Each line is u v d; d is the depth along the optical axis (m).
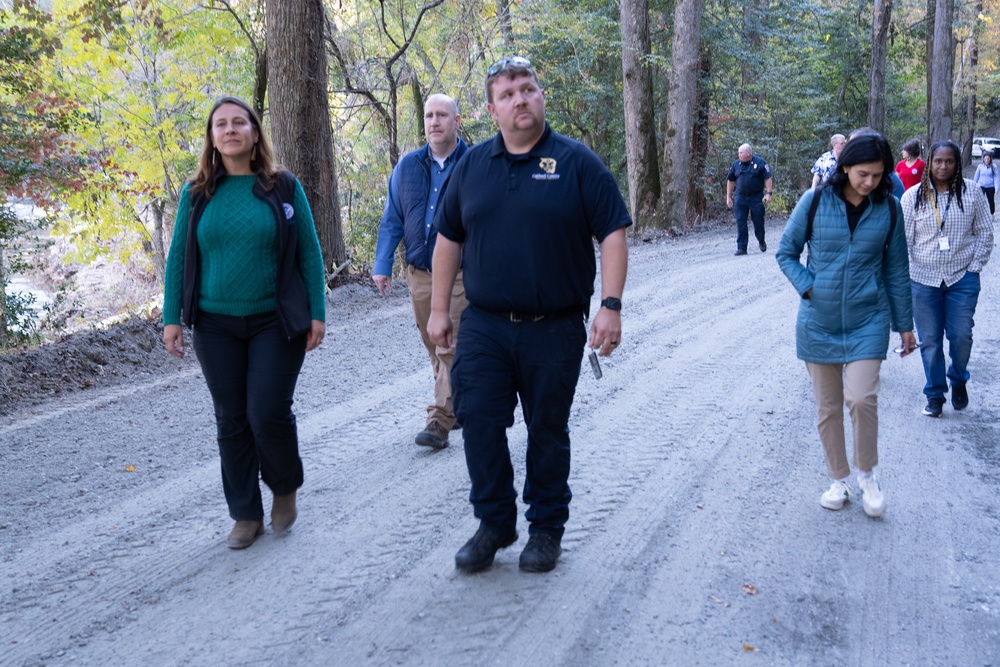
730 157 25.23
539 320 3.49
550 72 21.52
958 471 5.11
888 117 34.78
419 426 5.98
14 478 5.11
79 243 19.69
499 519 3.68
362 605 3.48
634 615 3.41
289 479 4.11
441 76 19.23
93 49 18.08
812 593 3.63
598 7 22.16
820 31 28.98
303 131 11.57
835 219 4.33
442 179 5.28
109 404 6.75
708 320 9.50
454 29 18.58
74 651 3.20
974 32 48.09
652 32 24.02
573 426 5.86
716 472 5.01
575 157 3.43
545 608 3.44
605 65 23.20
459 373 3.60
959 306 6.12
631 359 7.77
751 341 8.41
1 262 13.17
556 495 3.71
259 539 4.14
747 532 4.21
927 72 35.16
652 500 4.59
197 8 17.98
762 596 3.59
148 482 5.01
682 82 20.09
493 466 3.62
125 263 21.78
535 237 3.39
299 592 3.60
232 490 4.05
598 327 3.43
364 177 17.72
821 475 5.00
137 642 3.24
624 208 3.48
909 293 4.42
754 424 5.89
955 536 4.21
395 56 14.69
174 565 3.89
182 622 3.38
